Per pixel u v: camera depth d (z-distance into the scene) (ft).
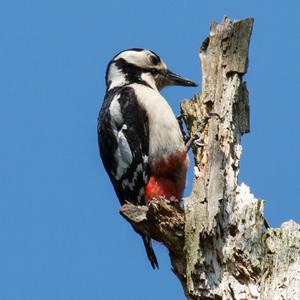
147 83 45.01
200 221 30.12
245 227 30.60
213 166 32.53
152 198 36.78
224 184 31.99
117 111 42.14
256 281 29.37
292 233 30.07
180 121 41.86
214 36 37.55
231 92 35.83
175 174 40.24
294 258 29.30
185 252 30.25
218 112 35.55
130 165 41.22
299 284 28.45
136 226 32.45
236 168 34.12
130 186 41.34
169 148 39.88
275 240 30.04
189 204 30.86
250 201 31.50
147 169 40.60
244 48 36.73
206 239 29.81
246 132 36.14
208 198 30.96
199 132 35.68
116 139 41.91
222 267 29.76
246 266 29.66
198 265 29.37
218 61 36.96
